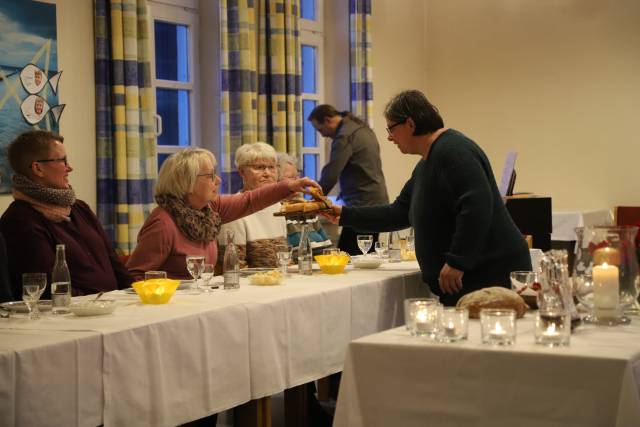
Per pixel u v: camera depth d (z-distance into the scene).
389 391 1.98
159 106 5.72
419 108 3.18
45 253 3.03
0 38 4.45
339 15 6.97
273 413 3.86
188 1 5.81
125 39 4.91
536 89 7.27
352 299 3.11
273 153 4.04
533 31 7.27
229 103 5.64
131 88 4.92
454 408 1.91
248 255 3.83
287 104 5.94
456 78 7.70
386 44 7.36
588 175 7.03
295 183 3.70
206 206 3.47
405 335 2.09
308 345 2.87
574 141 7.09
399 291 3.43
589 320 2.27
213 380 2.47
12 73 4.49
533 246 5.08
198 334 2.43
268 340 2.69
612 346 1.90
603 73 6.94
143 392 2.23
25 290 2.38
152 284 2.60
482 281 3.11
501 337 1.92
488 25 7.51
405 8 7.58
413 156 7.66
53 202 3.13
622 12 6.85
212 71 5.85
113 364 2.14
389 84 7.39
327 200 3.68
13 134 4.49
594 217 6.46
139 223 4.95
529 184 7.32
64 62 4.75
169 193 3.36
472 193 3.03
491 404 1.86
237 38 5.62
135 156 4.93
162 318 2.34
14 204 3.10
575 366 1.78
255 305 2.64
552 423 1.80
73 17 4.80
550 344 1.91
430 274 3.23
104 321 2.29
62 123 4.74
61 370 2.00
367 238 3.84
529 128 7.31
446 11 7.73
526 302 2.52
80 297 2.78
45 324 2.26
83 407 2.06
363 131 5.71
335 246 5.72
